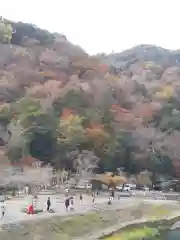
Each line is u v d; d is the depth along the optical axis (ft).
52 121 284.82
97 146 299.99
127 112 370.53
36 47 480.23
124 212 201.05
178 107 425.69
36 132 276.82
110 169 313.94
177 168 347.77
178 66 615.57
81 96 334.65
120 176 301.22
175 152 353.72
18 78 360.89
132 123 355.97
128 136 337.31
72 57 447.01
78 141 287.69
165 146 353.10
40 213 168.45
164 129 394.52
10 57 411.13
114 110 352.28
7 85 338.75
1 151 261.85
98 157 302.86
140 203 226.58
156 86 474.49
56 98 322.55
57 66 410.11
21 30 512.22
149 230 191.52
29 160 267.18
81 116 313.32
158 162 339.98
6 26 463.01
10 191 230.68
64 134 284.82
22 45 483.92
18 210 171.94
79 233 163.73
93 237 164.66
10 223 141.49
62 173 272.92
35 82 362.53
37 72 382.42
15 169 250.78
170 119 398.21
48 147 283.18
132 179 326.44
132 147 335.06
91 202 216.13
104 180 279.28
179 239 190.08
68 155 286.46
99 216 185.37
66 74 399.65
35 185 244.83
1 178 237.45
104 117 333.83
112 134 325.42
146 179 330.13
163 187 334.85
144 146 343.05
